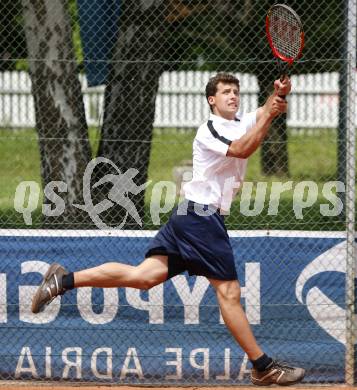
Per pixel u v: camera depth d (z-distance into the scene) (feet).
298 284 80.28
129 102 102.42
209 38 140.05
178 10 124.26
